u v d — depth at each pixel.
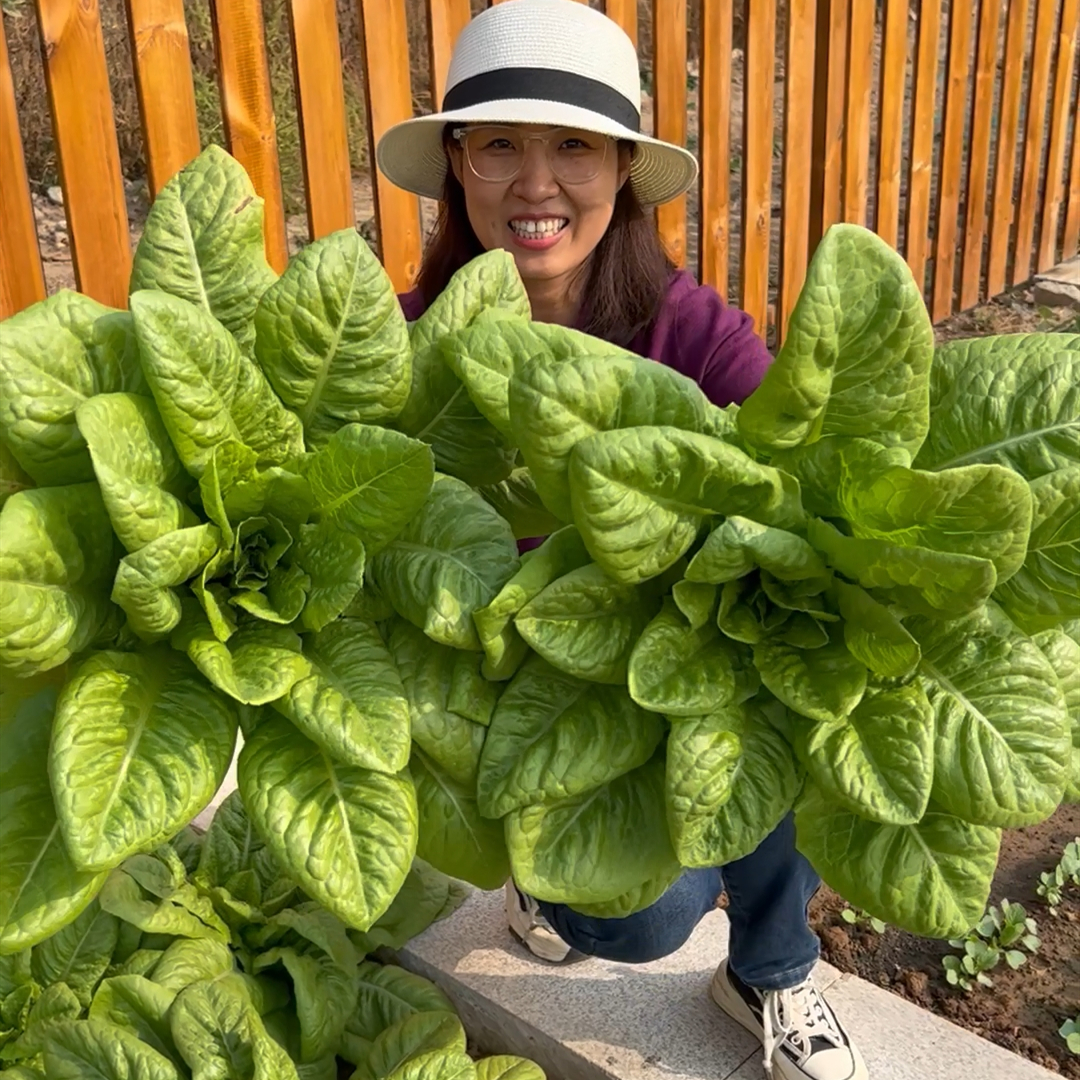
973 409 1.37
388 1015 2.45
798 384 1.24
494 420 1.36
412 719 1.34
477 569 1.36
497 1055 2.32
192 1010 2.07
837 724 1.29
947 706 1.31
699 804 1.26
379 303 1.40
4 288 3.02
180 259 1.45
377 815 1.29
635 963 2.42
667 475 1.23
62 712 1.20
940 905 1.34
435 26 3.69
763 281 5.15
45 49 2.93
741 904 2.11
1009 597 1.35
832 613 1.34
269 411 1.36
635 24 4.28
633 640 1.34
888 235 5.96
